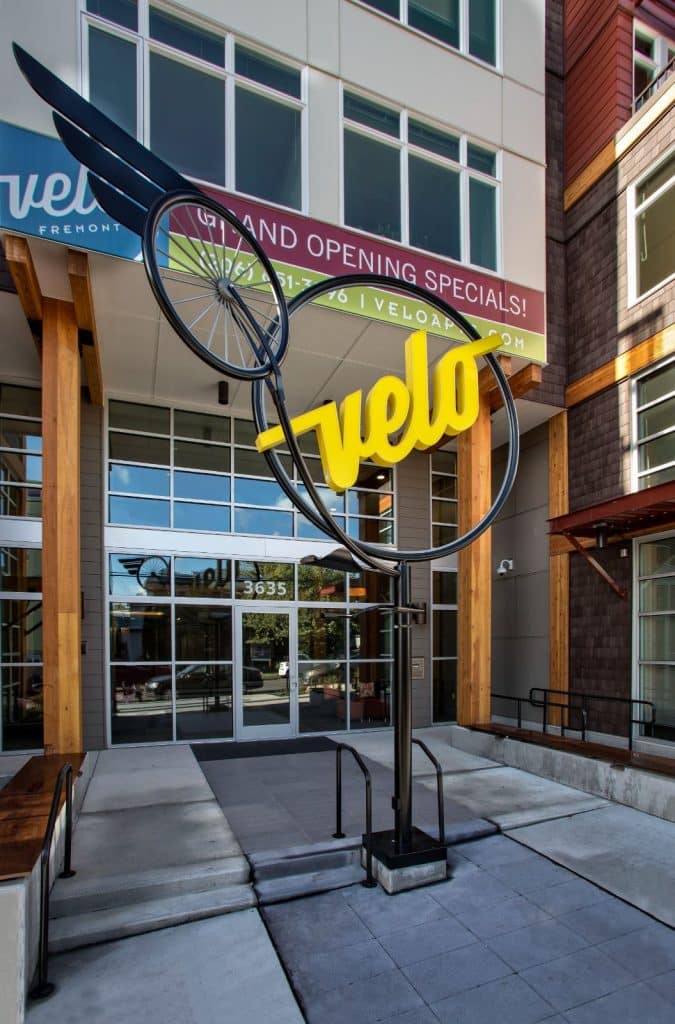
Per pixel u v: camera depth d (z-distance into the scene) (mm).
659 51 9984
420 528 11383
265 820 5508
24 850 3383
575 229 10047
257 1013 3061
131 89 6746
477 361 8656
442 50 8703
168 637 9391
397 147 8250
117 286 6734
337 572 10609
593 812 5887
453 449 11820
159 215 3496
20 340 7988
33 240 6059
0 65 6074
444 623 11438
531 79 9438
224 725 9500
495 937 3738
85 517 9109
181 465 9953
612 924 3877
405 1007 3105
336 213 7578
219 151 7074
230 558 9953
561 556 9977
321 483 10930
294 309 4453
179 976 3361
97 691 8859
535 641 10555
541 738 7531
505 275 8828
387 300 7734
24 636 8609
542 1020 3012
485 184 8992
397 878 4309
